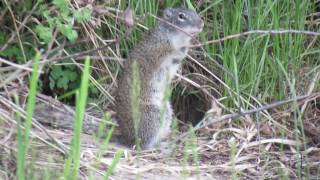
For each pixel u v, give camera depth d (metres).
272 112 11.66
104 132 10.71
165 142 10.66
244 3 12.20
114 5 11.98
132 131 10.42
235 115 10.66
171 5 12.20
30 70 9.12
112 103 11.67
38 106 10.93
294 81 11.27
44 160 8.95
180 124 11.95
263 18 11.61
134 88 7.46
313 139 11.08
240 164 10.09
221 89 11.88
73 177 7.04
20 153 6.97
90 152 9.56
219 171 9.78
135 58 10.71
